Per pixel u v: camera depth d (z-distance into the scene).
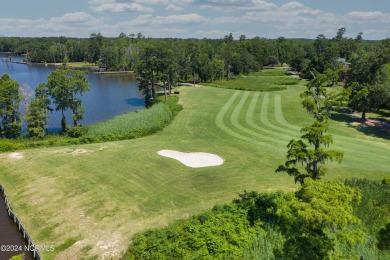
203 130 50.12
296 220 14.39
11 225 26.39
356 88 53.81
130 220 25.41
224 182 31.38
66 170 34.91
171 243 20.75
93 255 21.58
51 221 26.00
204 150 40.56
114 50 153.50
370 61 53.72
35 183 32.44
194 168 35.09
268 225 22.27
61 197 29.55
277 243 20.27
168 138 46.38
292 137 45.69
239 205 24.86
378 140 45.47
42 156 39.25
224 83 107.19
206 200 27.88
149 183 31.69
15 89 48.25
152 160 37.03
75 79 53.69
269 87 91.56
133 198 28.92
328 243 14.02
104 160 37.41
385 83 52.44
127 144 43.31
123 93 94.50
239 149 40.88
